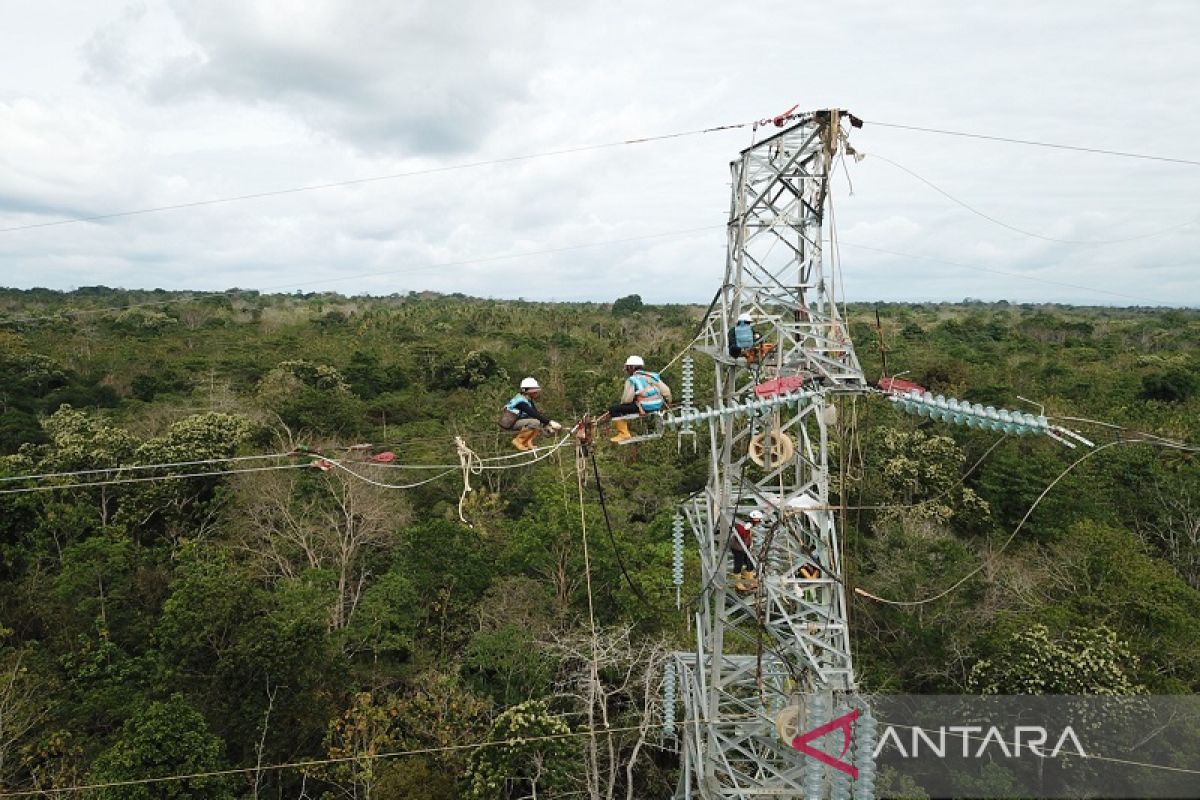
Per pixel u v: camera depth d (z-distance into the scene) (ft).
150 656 87.10
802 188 52.21
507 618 93.09
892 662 91.40
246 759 73.82
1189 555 113.29
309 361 212.43
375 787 68.80
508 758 69.92
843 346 48.88
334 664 81.56
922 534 103.55
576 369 217.56
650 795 78.28
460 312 391.24
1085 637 78.89
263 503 113.09
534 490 130.82
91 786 61.98
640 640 89.45
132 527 115.96
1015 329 318.24
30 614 95.04
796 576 55.11
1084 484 128.36
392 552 111.75
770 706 57.16
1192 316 446.60
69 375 194.70
